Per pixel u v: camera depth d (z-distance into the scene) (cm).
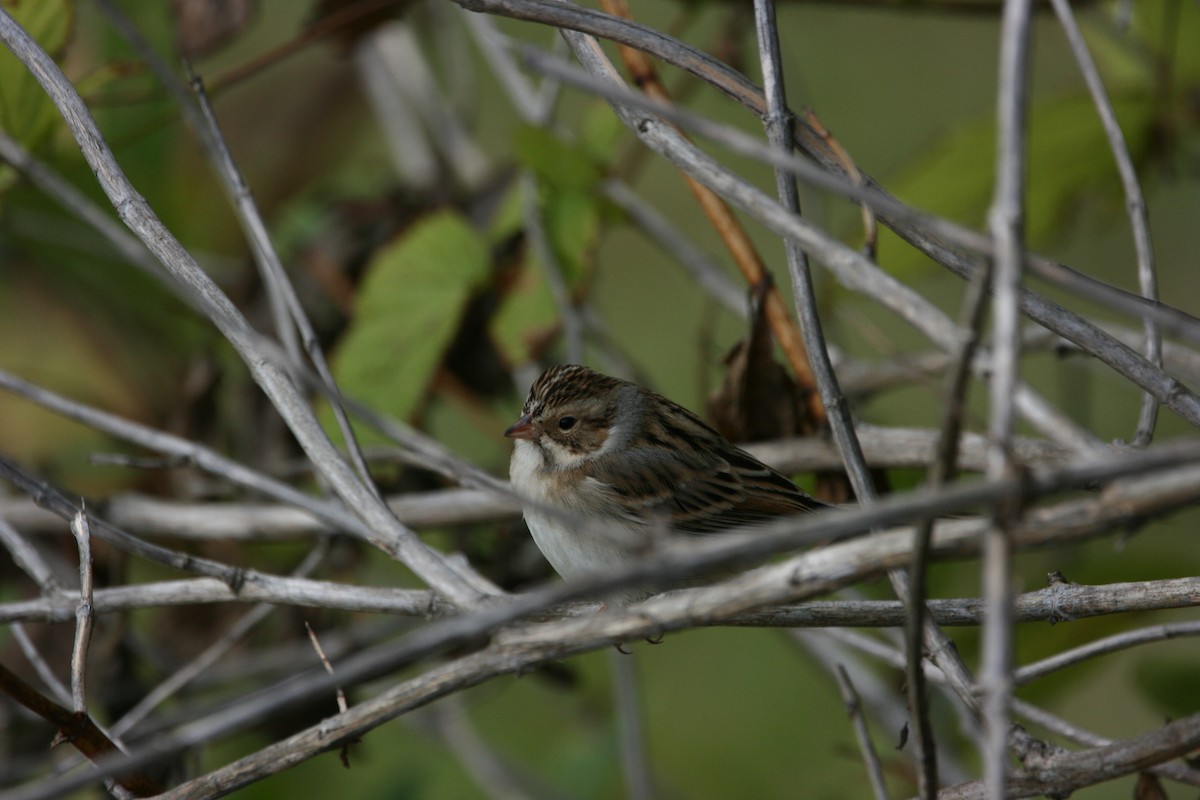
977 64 1561
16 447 1177
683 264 1141
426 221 1113
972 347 472
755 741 1244
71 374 1234
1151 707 1002
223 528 1059
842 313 1041
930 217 502
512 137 1040
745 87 729
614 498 1003
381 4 1070
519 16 719
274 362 745
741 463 987
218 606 1135
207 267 1269
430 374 1086
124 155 1230
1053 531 468
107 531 713
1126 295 730
